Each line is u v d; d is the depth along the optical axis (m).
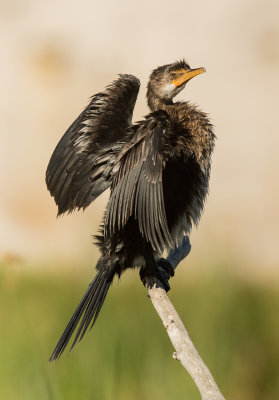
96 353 10.20
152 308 11.29
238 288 12.07
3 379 9.74
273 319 11.70
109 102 8.64
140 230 7.23
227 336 11.24
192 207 8.12
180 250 8.24
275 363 11.08
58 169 8.61
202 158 8.20
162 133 7.41
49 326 11.18
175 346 6.42
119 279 7.96
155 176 7.28
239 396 10.84
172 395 10.05
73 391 9.74
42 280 12.17
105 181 8.41
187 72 8.88
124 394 9.98
